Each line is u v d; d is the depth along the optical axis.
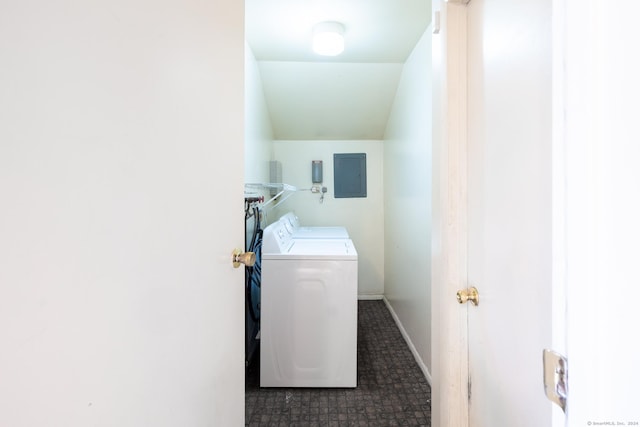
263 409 1.84
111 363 0.48
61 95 0.39
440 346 1.21
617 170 0.36
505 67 0.86
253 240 2.39
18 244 0.34
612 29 0.36
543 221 0.70
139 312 0.55
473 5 1.05
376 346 2.60
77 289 0.42
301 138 3.72
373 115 3.36
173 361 0.66
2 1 0.32
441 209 1.17
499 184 0.89
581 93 0.39
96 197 0.45
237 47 1.01
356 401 1.91
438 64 1.20
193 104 0.73
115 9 0.48
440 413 1.22
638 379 0.35
